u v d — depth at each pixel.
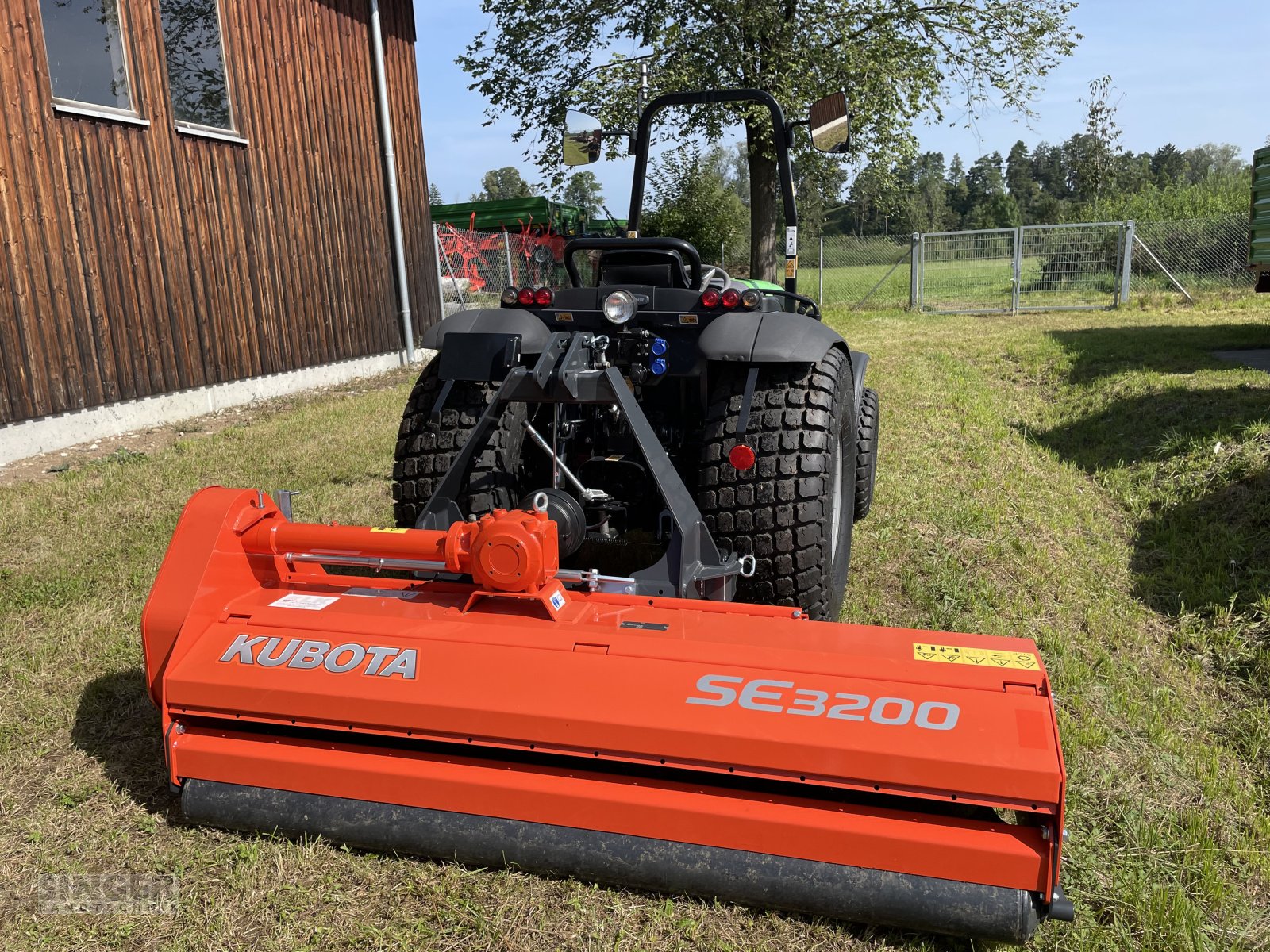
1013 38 15.04
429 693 2.15
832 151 3.83
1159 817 2.43
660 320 3.10
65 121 6.47
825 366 3.01
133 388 7.13
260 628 2.36
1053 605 3.75
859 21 14.56
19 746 2.80
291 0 8.80
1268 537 4.12
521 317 3.21
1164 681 3.21
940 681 2.00
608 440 3.25
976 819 1.95
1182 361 8.35
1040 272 16.84
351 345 9.94
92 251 6.73
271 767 2.28
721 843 2.02
